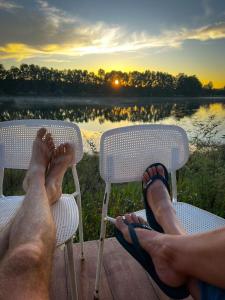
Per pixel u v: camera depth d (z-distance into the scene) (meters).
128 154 1.56
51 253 1.00
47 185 1.42
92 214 2.48
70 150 1.60
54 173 1.52
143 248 1.20
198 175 2.99
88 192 2.84
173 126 1.64
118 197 2.79
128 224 1.36
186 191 2.75
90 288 1.61
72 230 1.24
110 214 2.49
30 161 1.58
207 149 3.27
